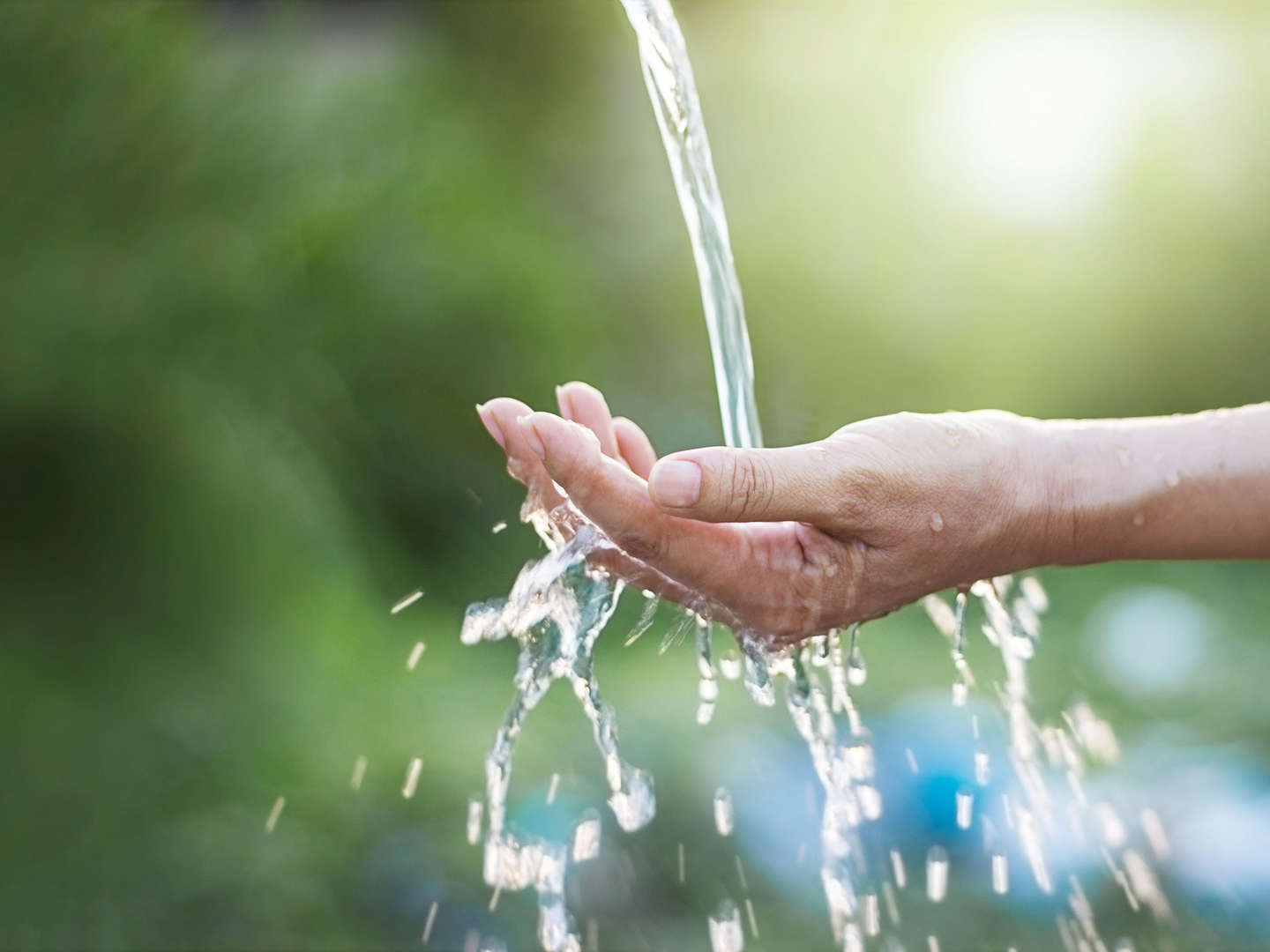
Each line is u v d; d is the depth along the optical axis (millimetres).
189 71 4594
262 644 4195
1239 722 4230
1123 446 1497
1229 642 5094
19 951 2854
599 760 4086
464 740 4152
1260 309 7098
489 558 5340
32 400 4094
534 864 1892
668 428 5984
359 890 3279
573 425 1361
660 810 3672
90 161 4281
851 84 7066
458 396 5430
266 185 4844
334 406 5074
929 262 6723
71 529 4121
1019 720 3969
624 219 6516
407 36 6398
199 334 4559
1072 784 3801
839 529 1432
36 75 4203
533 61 6578
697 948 3088
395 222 5352
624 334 6223
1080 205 6898
